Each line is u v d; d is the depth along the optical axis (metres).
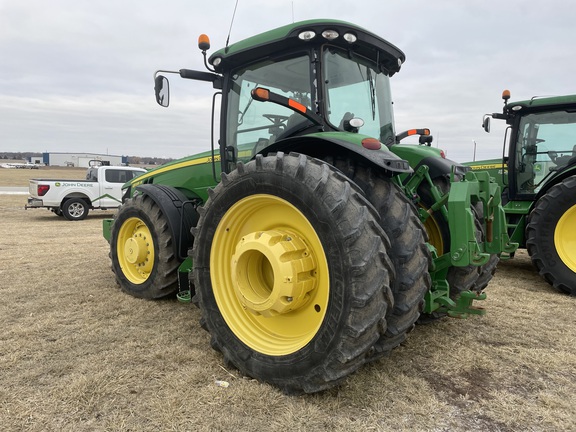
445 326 3.46
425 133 3.96
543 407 2.26
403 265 2.32
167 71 3.45
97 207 12.77
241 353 2.54
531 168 6.05
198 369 2.61
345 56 3.11
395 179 2.97
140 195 4.20
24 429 2.00
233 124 3.51
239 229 2.75
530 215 5.03
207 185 4.11
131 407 2.20
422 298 2.38
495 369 2.70
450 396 2.37
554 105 5.73
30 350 2.87
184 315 3.64
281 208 2.54
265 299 2.44
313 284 2.36
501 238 2.89
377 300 2.10
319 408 2.20
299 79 3.01
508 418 2.15
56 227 10.52
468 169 3.48
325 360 2.17
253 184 2.51
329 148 2.71
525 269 6.00
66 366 2.63
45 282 4.76
